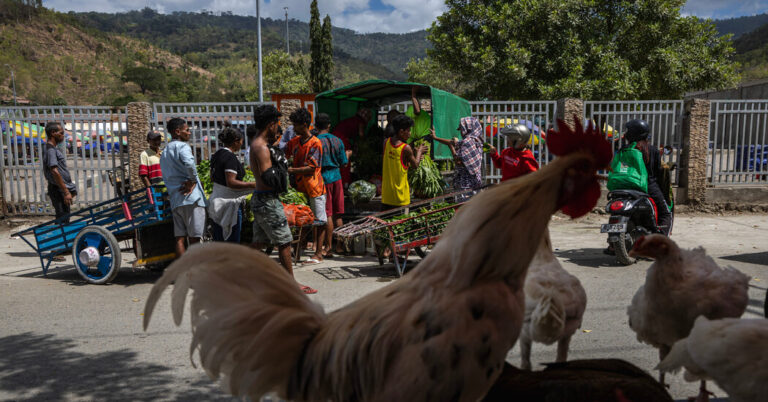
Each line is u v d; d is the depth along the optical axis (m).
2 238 10.53
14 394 3.87
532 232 1.98
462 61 22.62
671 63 21.28
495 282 1.95
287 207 7.64
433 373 1.85
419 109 9.60
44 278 7.39
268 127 6.05
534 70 21.67
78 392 3.90
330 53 51.44
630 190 7.35
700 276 3.21
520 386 2.30
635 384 2.18
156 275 7.57
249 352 2.20
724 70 21.88
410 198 9.15
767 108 12.43
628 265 7.45
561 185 2.04
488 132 12.78
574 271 7.20
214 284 2.31
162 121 11.49
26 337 5.04
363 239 8.65
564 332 3.40
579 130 2.07
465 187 8.15
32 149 11.75
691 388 3.89
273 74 44.25
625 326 5.13
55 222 7.33
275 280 2.38
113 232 7.09
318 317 2.35
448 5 23.20
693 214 12.24
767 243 8.88
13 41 182.00
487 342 1.86
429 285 2.00
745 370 2.40
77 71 178.75
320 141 7.95
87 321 5.49
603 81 20.20
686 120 12.46
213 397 3.83
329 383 2.19
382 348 1.98
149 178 8.99
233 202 6.62
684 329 3.36
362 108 10.74
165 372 4.25
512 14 21.22
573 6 20.83
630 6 21.36
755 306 5.50
